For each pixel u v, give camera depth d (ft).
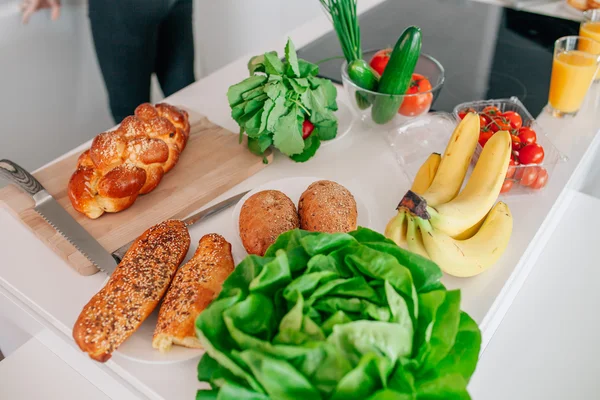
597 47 3.55
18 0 5.51
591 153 3.46
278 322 1.73
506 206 2.62
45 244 2.68
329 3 3.49
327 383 1.57
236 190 3.07
